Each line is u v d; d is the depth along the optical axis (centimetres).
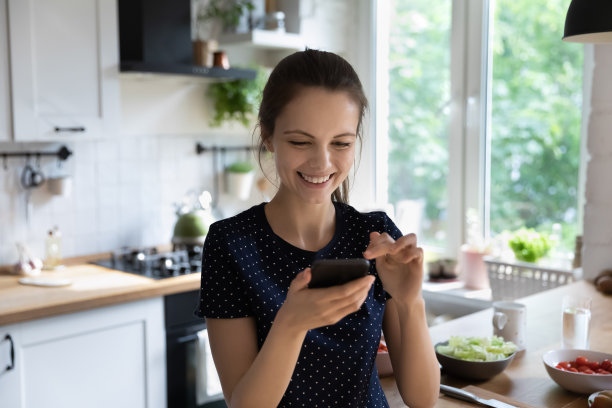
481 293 304
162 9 295
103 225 317
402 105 355
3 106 253
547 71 304
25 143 291
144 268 291
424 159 348
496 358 156
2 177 286
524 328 179
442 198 342
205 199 332
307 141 96
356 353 103
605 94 259
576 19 156
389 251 95
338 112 95
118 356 255
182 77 308
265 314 101
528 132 312
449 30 332
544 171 310
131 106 318
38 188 296
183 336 275
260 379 90
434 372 107
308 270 87
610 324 200
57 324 238
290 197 107
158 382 268
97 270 288
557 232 309
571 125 300
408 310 104
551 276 277
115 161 318
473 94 324
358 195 372
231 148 357
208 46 316
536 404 141
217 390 286
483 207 329
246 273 102
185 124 337
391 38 356
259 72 338
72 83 270
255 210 109
